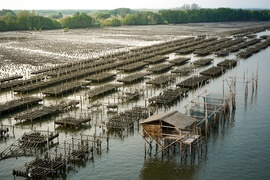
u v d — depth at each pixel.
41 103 99.94
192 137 63.03
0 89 113.94
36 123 83.38
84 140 67.00
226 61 154.25
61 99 103.56
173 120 61.59
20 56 185.12
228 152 66.25
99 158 64.19
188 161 62.41
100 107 95.44
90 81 124.88
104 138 73.38
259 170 59.69
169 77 124.88
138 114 83.19
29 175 56.47
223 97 91.06
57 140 72.69
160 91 111.81
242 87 115.31
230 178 57.22
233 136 74.00
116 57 175.88
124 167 60.88
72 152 63.50
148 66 157.62
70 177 57.44
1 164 62.06
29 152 66.69
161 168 60.41
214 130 77.56
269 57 174.50
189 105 94.62
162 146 65.00
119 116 81.94
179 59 165.00
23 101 96.38
